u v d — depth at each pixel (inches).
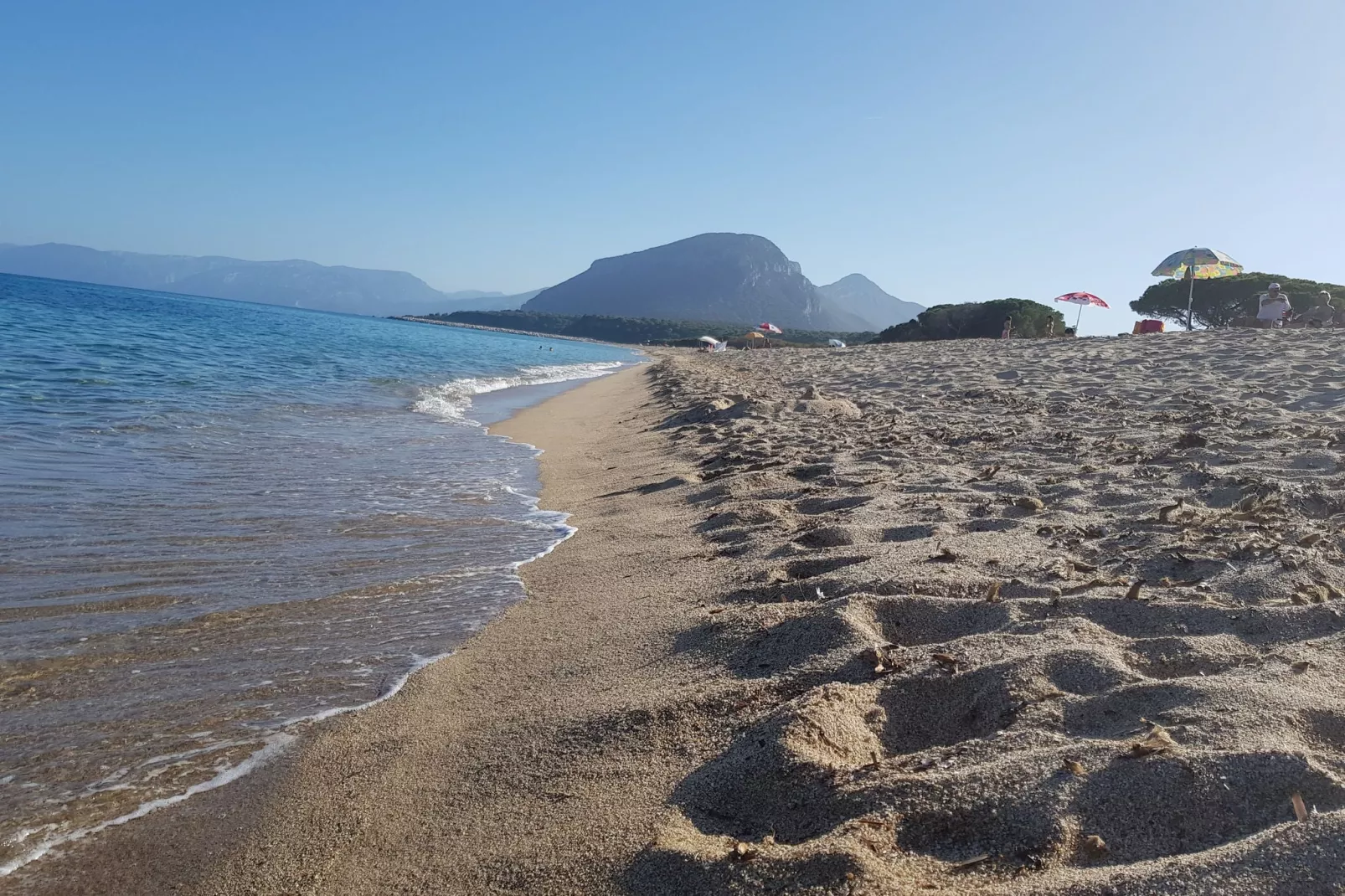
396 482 287.9
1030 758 85.5
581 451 394.6
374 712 123.2
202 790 104.0
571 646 142.3
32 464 262.1
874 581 144.6
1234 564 143.6
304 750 113.0
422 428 441.1
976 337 1689.2
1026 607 128.6
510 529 230.5
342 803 101.2
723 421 415.5
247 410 430.6
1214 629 118.7
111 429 336.5
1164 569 145.4
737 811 87.7
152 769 108.0
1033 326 1660.9
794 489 235.9
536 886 81.7
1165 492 199.9
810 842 78.4
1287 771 79.2
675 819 87.7
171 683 130.4
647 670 127.7
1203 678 99.6
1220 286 1405.0
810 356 1163.3
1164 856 72.8
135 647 141.6
